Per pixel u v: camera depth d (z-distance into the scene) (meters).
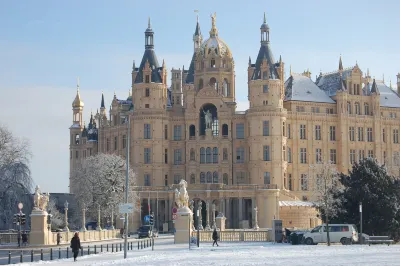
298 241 104.94
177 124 192.00
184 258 73.38
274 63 187.00
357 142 198.75
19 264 66.50
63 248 99.38
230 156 189.62
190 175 189.38
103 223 181.38
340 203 120.19
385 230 115.62
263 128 184.00
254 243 108.62
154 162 187.38
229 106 191.25
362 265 60.06
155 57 191.75
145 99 188.38
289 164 192.00
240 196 177.62
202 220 181.88
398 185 121.50
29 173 133.50
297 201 181.00
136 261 69.44
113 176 166.50
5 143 137.12
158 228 179.38
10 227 131.75
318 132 196.25
